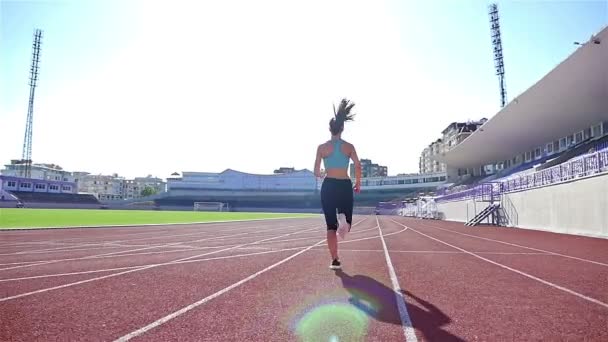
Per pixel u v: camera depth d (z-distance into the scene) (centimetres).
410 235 1352
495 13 5294
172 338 241
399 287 400
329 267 540
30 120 8406
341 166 506
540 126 3369
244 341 235
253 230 1595
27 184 9125
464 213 3641
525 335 247
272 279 443
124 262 588
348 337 242
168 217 3447
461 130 7844
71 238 1105
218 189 11394
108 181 15438
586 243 1062
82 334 248
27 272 491
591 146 2711
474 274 488
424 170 13062
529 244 1011
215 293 369
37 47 8012
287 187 11131
